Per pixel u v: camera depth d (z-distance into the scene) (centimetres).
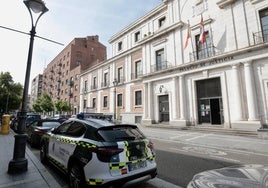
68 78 4725
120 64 2861
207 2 1698
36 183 427
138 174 383
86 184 357
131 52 2612
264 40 1334
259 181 212
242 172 252
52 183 428
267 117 1257
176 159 684
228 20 1521
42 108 4988
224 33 1546
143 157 407
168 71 1906
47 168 564
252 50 1330
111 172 352
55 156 510
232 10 1507
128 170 372
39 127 913
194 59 1730
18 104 3538
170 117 1864
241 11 1454
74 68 4522
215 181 229
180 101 1781
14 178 454
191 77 1739
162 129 1706
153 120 2050
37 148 882
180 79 1797
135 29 2673
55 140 525
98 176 346
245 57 1366
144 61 2291
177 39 1905
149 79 2139
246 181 215
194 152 807
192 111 1705
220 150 858
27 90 541
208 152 809
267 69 1282
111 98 2969
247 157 722
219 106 1556
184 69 1767
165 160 668
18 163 497
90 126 424
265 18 1357
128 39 2805
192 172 536
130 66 2630
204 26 1703
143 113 2180
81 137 418
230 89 1455
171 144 1013
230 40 1491
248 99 1328
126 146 385
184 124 1697
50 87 6300
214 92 1598
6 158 634
